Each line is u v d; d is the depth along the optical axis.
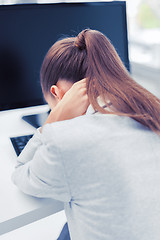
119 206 0.48
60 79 0.64
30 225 1.10
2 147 0.92
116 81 0.55
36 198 0.65
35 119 1.16
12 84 1.03
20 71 1.03
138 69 2.41
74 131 0.51
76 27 1.05
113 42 1.12
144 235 0.48
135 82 0.58
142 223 0.48
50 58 0.64
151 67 2.44
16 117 1.21
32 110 1.28
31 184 0.56
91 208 0.50
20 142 0.93
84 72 0.62
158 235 0.49
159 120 0.54
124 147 0.50
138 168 0.49
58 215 1.15
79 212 0.53
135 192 0.48
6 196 0.66
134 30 2.87
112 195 0.48
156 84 2.01
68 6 1.01
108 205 0.49
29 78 1.05
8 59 1.00
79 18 1.04
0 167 0.79
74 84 0.64
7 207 0.62
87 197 0.50
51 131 0.51
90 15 1.05
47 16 1.00
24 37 0.99
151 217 0.49
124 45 1.14
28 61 1.03
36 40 1.01
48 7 0.99
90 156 0.49
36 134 0.72
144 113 0.54
